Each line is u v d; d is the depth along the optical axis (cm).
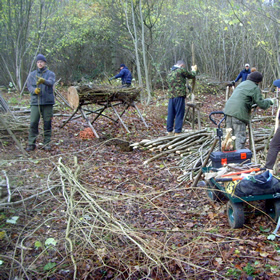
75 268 280
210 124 895
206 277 274
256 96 478
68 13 1823
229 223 353
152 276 280
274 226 341
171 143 608
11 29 1418
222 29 1744
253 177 324
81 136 707
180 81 683
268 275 268
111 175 505
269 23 1093
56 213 375
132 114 979
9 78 1505
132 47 1686
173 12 1658
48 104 601
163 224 362
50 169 498
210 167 427
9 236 329
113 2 1538
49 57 1847
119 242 329
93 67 2016
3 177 418
